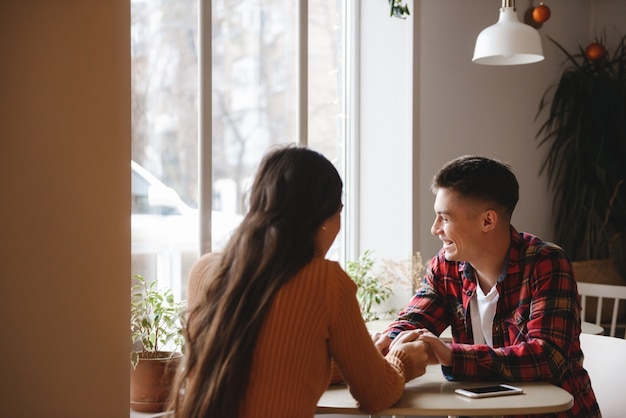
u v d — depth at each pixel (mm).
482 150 4125
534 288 1979
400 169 3693
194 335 1566
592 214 4574
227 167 3178
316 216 1553
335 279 1529
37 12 1993
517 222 4449
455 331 2160
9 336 1981
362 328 1560
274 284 1485
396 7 3525
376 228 3777
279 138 3363
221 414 1461
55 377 2055
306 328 1496
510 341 2023
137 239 2869
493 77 4191
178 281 3000
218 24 3141
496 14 4160
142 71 2859
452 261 2148
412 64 3645
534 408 1661
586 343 2447
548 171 4648
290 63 3400
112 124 2133
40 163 2010
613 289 3660
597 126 4590
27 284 2002
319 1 3646
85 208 2088
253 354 1480
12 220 1973
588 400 2033
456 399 1729
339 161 3764
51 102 2021
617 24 4965
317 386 1529
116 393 2166
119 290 2160
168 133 2949
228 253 1571
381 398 1599
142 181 2875
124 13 2150
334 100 3725
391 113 3723
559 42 4746
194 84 3023
